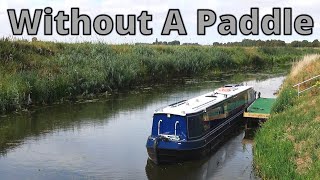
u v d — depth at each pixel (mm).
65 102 31453
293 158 14867
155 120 18234
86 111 28422
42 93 30344
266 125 19844
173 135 17797
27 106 29031
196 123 18297
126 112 28281
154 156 17422
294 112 19719
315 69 27719
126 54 45938
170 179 16141
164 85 42719
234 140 21781
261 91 38281
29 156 18656
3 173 16531
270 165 14797
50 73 33594
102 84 36156
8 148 19844
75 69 35062
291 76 30484
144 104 31312
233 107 24359
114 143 20781
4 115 26562
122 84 38844
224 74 55625
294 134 16906
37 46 39500
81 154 19000
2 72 30859
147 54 48969
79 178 16109
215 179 15906
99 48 44500
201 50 62594
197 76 51969
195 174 16578
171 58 49156
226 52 67938
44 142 20875
